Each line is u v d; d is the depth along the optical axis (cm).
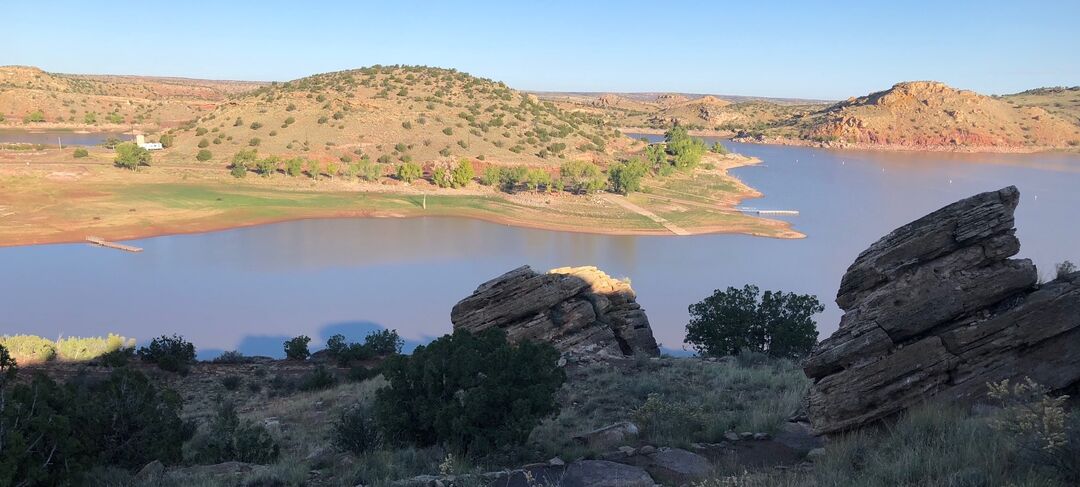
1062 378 940
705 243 9750
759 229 10794
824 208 13400
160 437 1299
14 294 6162
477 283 7094
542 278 2612
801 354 2491
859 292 1115
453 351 1281
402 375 1284
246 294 6412
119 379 1329
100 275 6969
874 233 10762
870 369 997
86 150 15025
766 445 1047
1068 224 11206
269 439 1387
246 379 2922
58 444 1039
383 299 6372
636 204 12850
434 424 1185
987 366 971
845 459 866
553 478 907
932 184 17775
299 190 12656
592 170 14362
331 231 9856
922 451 791
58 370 2750
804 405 1097
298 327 5466
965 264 1032
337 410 1975
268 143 15562
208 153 14525
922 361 987
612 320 2717
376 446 1249
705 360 2303
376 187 13262
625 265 8156
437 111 18575
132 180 12238
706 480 838
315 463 1138
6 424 989
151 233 9162
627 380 1866
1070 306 959
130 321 5491
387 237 9550
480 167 15438
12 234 8550
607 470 934
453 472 973
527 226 10781
